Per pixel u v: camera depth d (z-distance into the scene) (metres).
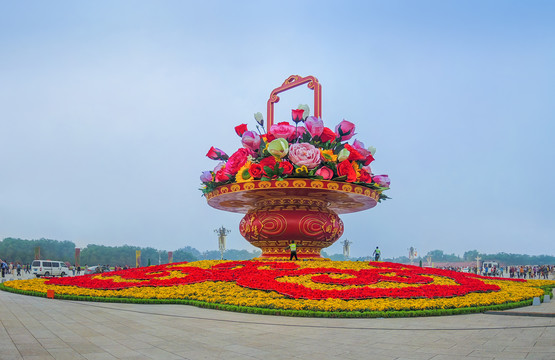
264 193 26.20
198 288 19.80
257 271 21.92
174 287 20.27
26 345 9.95
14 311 15.77
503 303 17.66
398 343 10.49
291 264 23.38
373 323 13.52
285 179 24.23
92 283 22.12
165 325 12.92
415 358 9.01
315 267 22.78
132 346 10.04
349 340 10.85
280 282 18.94
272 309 15.41
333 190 24.73
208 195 28.77
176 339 10.88
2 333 11.41
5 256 134.88
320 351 9.66
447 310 15.38
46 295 21.28
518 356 9.05
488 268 68.38
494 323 13.58
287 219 26.05
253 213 27.59
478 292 19.33
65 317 14.36
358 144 26.73
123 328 12.35
